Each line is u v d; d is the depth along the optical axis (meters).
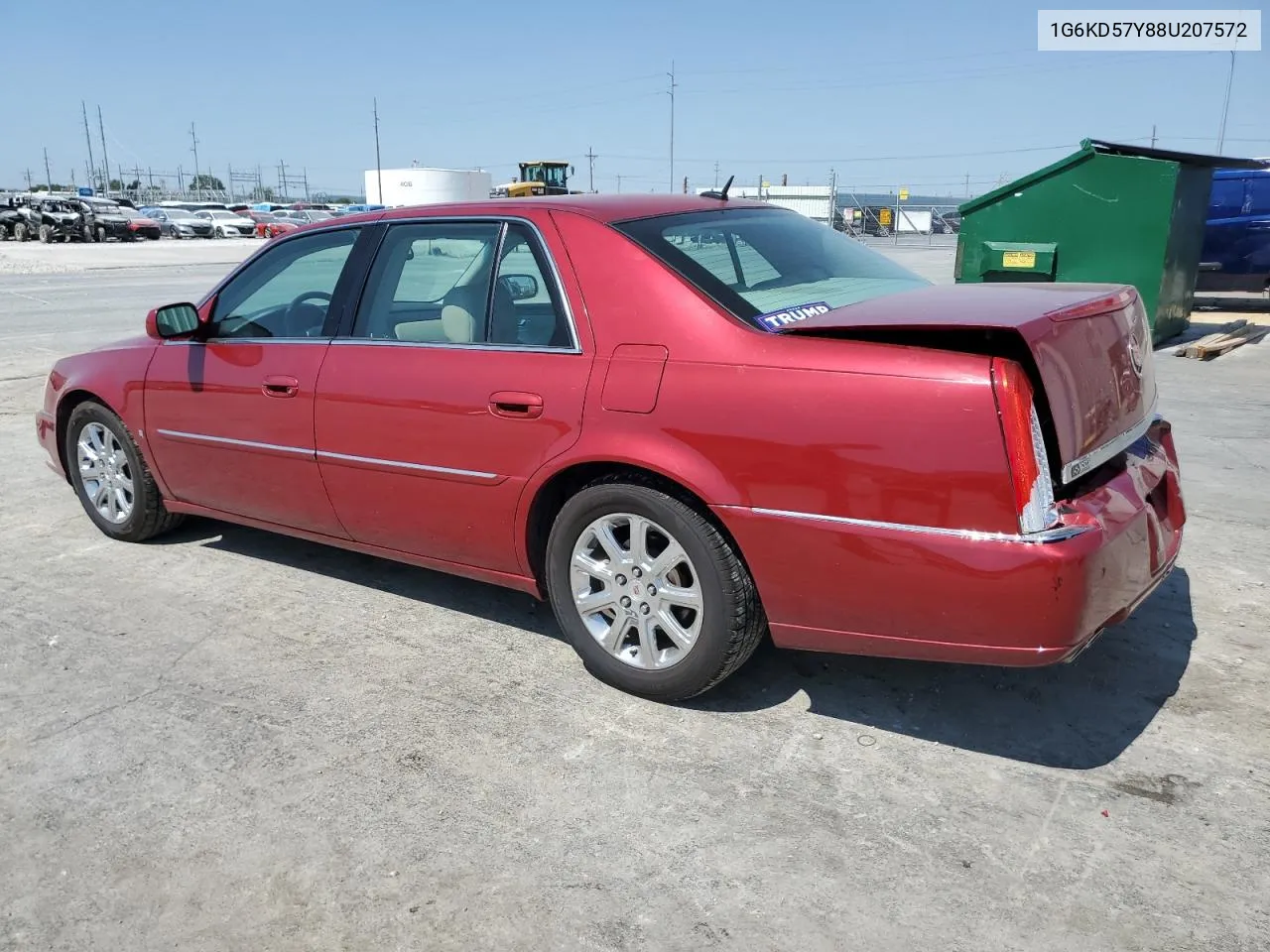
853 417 2.81
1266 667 3.53
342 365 3.95
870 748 3.12
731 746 3.15
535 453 3.40
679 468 3.08
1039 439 2.66
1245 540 4.76
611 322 3.28
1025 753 3.07
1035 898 2.45
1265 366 9.30
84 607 4.33
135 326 13.63
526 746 3.18
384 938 2.40
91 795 2.98
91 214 42.31
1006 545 2.65
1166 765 2.97
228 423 4.38
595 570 3.45
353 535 4.16
